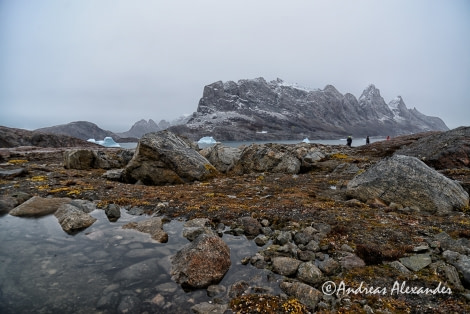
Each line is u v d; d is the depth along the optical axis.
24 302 7.64
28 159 39.81
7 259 10.07
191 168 25.52
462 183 17.73
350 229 12.20
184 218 14.41
